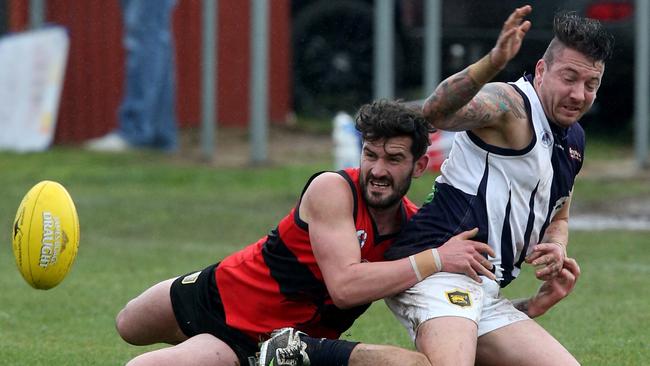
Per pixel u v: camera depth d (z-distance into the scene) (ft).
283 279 60.80
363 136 58.75
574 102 58.95
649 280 101.76
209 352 60.44
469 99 56.75
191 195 147.95
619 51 173.17
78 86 185.26
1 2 204.03
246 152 179.42
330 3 191.52
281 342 57.26
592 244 119.85
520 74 174.29
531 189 60.29
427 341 57.98
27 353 75.56
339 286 58.29
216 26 196.95
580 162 62.85
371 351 56.80
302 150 181.37
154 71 176.35
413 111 58.18
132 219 132.26
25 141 179.52
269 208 139.54
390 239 61.46
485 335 60.54
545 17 171.94
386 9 157.28
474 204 60.13
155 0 175.32
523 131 59.26
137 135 178.50
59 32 180.04
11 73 181.88
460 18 176.76
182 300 63.72
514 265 62.13
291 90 198.18
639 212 138.62
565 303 92.32
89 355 75.46
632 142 188.96
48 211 63.93
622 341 79.30
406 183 58.95
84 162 167.73
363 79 194.70
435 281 59.77
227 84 198.90
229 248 117.29
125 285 98.99
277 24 196.34
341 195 59.31
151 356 59.06
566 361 58.70
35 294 95.35
